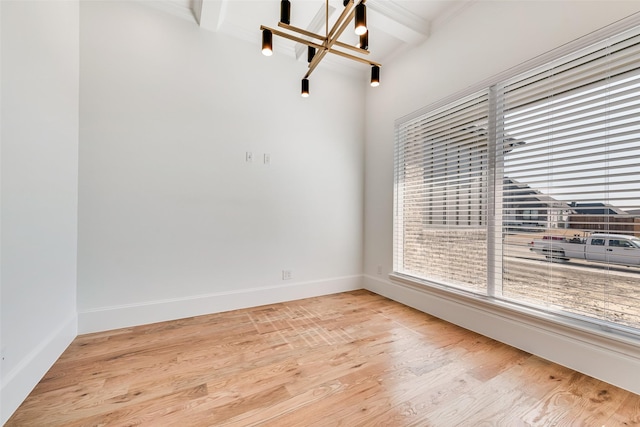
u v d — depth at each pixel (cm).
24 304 142
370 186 352
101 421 127
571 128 175
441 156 264
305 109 317
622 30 151
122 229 229
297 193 312
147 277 238
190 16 253
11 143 132
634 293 150
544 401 141
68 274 197
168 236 246
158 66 241
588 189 168
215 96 266
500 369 171
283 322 245
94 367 171
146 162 237
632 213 151
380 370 170
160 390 150
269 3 240
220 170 269
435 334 221
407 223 305
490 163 220
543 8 184
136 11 233
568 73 175
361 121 357
